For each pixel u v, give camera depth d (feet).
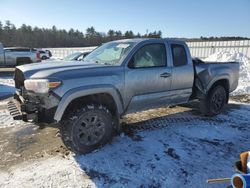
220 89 19.88
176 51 16.72
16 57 61.98
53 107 11.75
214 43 70.28
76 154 12.87
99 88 12.67
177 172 11.35
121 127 16.74
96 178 10.82
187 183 10.55
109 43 16.88
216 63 19.65
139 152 13.17
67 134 12.28
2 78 43.98
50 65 13.55
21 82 14.40
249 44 61.82
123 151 13.24
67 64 13.82
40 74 12.18
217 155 13.05
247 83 36.19
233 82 21.11
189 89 17.60
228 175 11.18
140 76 14.38
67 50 131.23
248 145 14.38
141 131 16.17
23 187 10.18
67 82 11.91
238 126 17.53
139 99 14.64
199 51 74.49
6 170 11.47
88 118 12.62
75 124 12.23
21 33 292.81
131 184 10.43
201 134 15.88
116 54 14.76
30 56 63.57
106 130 13.32
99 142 13.17
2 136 15.44
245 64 48.01
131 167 11.69
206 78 18.60
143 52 14.84
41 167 11.69
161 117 19.26
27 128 16.79
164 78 15.66
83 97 13.00
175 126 17.26
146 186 10.32
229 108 22.41
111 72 13.28
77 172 11.25
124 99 13.96
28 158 12.60
